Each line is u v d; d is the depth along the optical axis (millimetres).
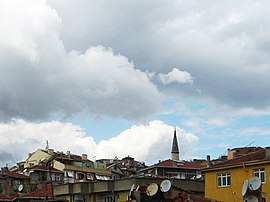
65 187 62844
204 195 57531
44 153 112500
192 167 96875
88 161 107438
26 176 87688
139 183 57031
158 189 42312
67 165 96125
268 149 48156
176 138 174875
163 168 96250
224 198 50688
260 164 48062
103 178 97438
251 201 40219
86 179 93938
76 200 62000
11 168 116750
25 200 45594
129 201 43250
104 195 60312
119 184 58969
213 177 52562
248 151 73812
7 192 79438
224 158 88312
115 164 108625
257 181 40438
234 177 50250
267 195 46750
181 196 43000
